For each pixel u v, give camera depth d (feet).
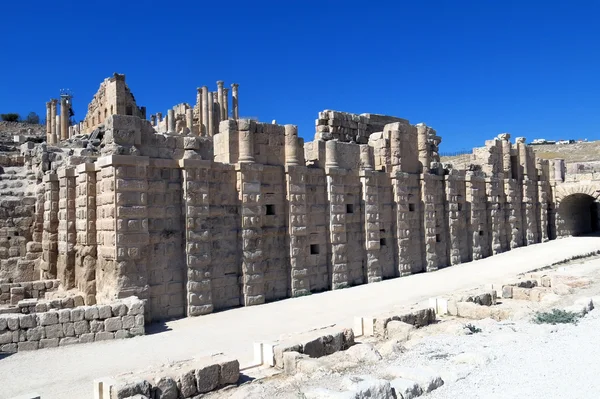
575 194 169.78
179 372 38.75
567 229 178.09
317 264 88.69
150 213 68.33
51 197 83.56
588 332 45.88
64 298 68.95
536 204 162.81
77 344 55.52
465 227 128.16
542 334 46.75
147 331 61.87
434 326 56.39
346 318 66.18
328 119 114.73
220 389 40.04
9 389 42.42
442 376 36.04
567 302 62.95
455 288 88.02
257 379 42.16
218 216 75.82
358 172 98.02
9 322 52.80
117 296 63.52
